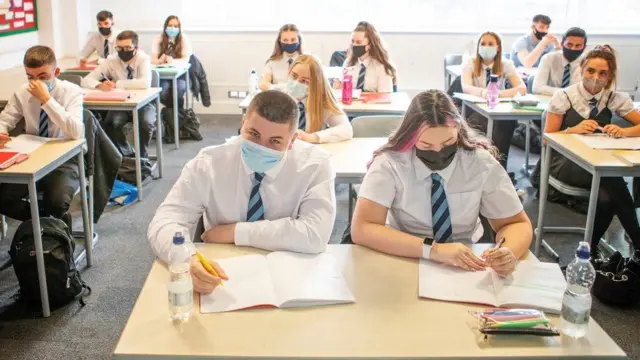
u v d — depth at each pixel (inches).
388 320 58.4
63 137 123.3
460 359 52.7
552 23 275.9
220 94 277.3
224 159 74.9
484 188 77.3
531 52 239.1
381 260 71.1
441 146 74.1
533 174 163.8
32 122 126.0
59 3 250.8
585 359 53.2
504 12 276.2
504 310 58.8
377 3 274.8
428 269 68.5
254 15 274.7
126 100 160.6
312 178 75.5
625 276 111.3
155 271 66.9
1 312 108.1
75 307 110.8
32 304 110.7
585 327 56.0
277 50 200.4
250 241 72.2
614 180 122.7
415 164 76.6
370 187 76.2
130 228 147.5
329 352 53.2
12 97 127.1
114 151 132.4
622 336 103.9
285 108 70.1
